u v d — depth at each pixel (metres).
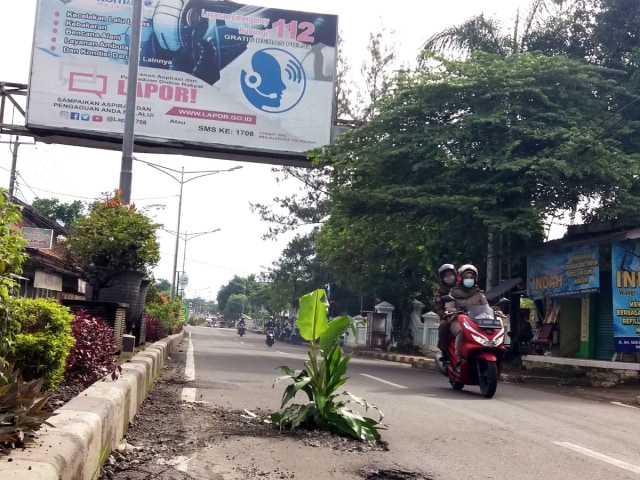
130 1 21.05
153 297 20.88
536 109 16.52
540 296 17.30
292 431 6.22
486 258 18.98
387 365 18.91
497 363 10.27
